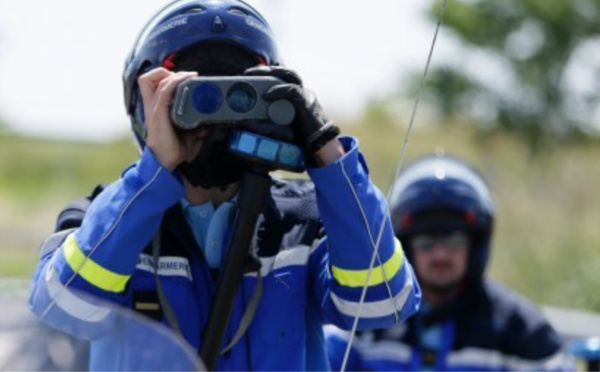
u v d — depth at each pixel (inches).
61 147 1846.7
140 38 250.1
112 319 201.2
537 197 1188.5
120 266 222.7
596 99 1723.7
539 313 378.3
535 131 1694.1
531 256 906.1
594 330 421.4
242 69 240.8
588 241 965.8
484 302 376.2
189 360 197.0
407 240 380.5
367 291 233.9
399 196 380.8
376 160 1369.3
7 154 1787.6
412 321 373.4
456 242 374.0
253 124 224.5
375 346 372.2
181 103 222.2
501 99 1736.0
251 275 237.8
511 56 1771.7
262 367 235.1
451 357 370.0
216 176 233.0
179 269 235.8
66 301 205.2
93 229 223.0
